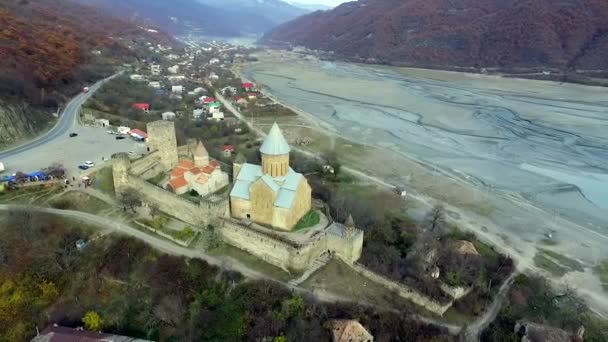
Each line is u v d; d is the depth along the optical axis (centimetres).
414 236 8188
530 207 10375
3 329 5462
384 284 6581
